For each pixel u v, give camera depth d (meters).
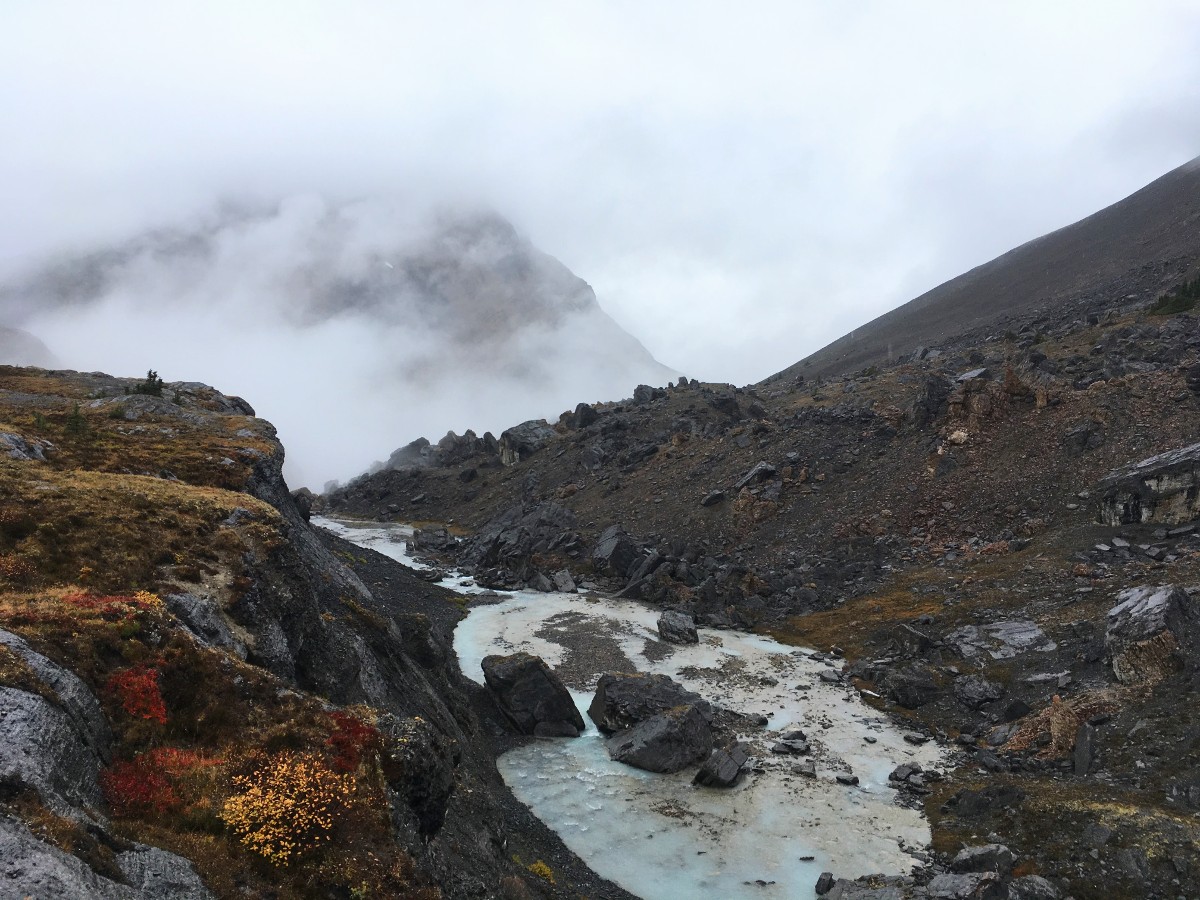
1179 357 122.88
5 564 31.14
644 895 41.78
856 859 44.62
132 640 26.78
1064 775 49.00
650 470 158.12
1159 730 47.94
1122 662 56.28
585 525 141.12
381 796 24.78
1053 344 156.25
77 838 17.52
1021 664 66.00
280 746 25.61
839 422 142.00
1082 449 102.94
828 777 54.97
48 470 44.31
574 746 61.94
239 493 51.00
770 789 53.44
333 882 21.33
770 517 121.00
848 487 120.25
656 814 50.53
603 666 79.50
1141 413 104.19
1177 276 189.75
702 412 188.12
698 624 94.94
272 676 29.30
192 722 25.61
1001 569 85.31
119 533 36.53
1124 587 71.12
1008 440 111.56
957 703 64.88
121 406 70.06
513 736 63.50
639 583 108.19
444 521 188.88
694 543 120.69
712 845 46.75
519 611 101.19
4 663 22.03
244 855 21.03
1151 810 40.62
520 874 37.22
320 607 48.62
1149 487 83.25
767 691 71.94
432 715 51.38
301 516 76.12
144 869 18.36
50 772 19.39
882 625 82.62
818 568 102.75
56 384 84.31
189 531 39.72
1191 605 58.41
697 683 74.12
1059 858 40.12
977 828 45.47
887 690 69.69
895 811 49.91
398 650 55.53
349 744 26.06
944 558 95.56
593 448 182.50
